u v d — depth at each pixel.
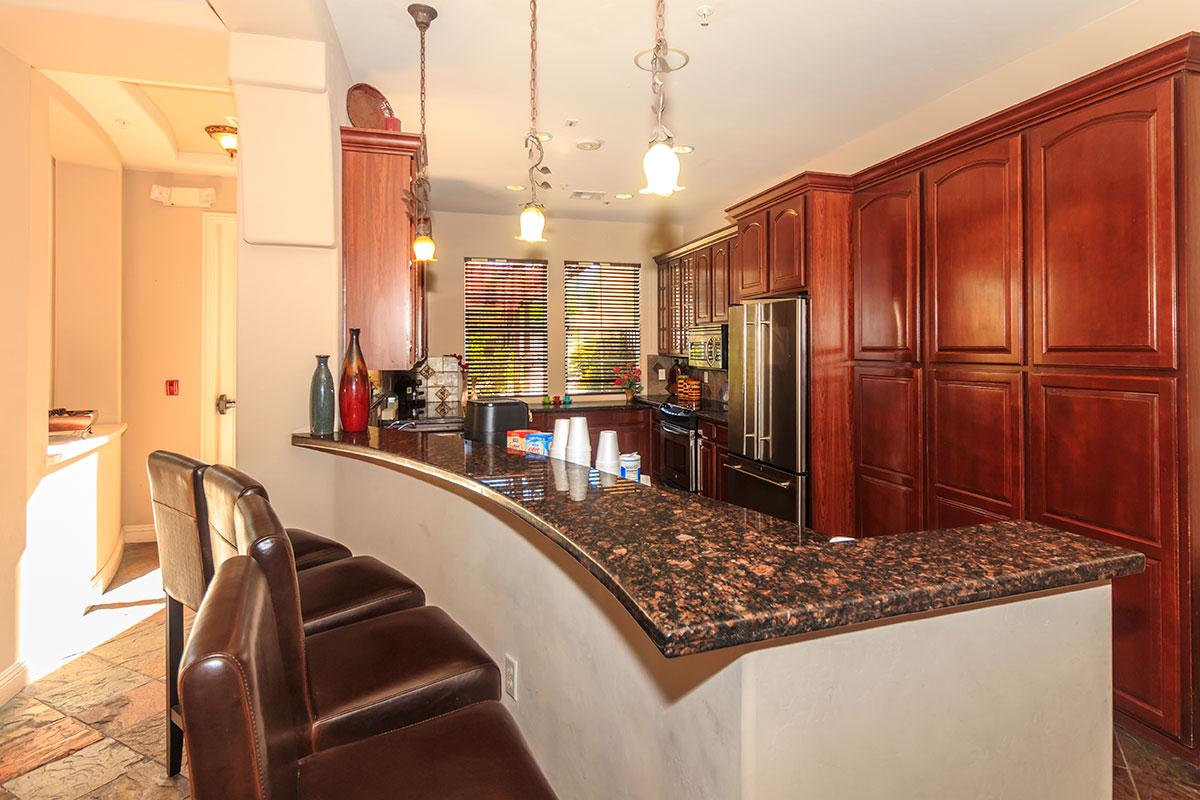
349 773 1.06
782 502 3.84
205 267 4.54
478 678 1.40
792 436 3.73
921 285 3.19
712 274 5.49
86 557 3.28
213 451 4.57
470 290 6.14
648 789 1.07
